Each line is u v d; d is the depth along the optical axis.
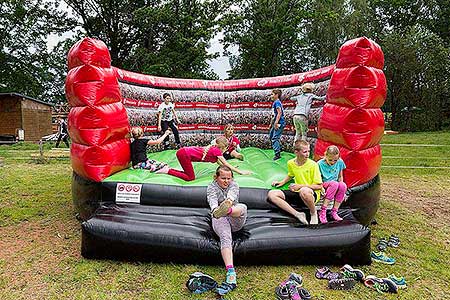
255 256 3.73
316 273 3.62
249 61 28.50
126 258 3.86
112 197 4.59
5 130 22.02
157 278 3.54
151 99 8.04
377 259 4.00
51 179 8.27
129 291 3.31
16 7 29.19
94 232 3.81
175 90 8.66
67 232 4.80
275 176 4.95
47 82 34.38
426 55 27.23
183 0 25.03
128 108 7.25
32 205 6.07
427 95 27.86
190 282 3.26
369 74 4.35
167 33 25.78
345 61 4.52
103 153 4.66
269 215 4.30
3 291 3.31
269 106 8.65
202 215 4.31
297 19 26.47
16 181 8.02
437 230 5.12
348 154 4.49
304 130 6.16
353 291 3.35
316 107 6.72
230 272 3.37
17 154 13.00
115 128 4.88
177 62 24.08
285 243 3.73
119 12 27.47
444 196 7.12
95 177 4.62
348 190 4.52
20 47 31.86
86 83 4.60
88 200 4.74
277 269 3.76
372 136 4.48
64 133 15.27
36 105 23.30
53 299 3.18
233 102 9.03
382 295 3.31
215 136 8.98
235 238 3.77
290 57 30.70
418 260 4.07
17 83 31.69
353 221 4.06
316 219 4.14
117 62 28.59
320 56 29.34
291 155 7.01
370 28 31.12
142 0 27.19
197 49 23.98
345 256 3.80
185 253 3.75
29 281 3.49
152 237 3.75
